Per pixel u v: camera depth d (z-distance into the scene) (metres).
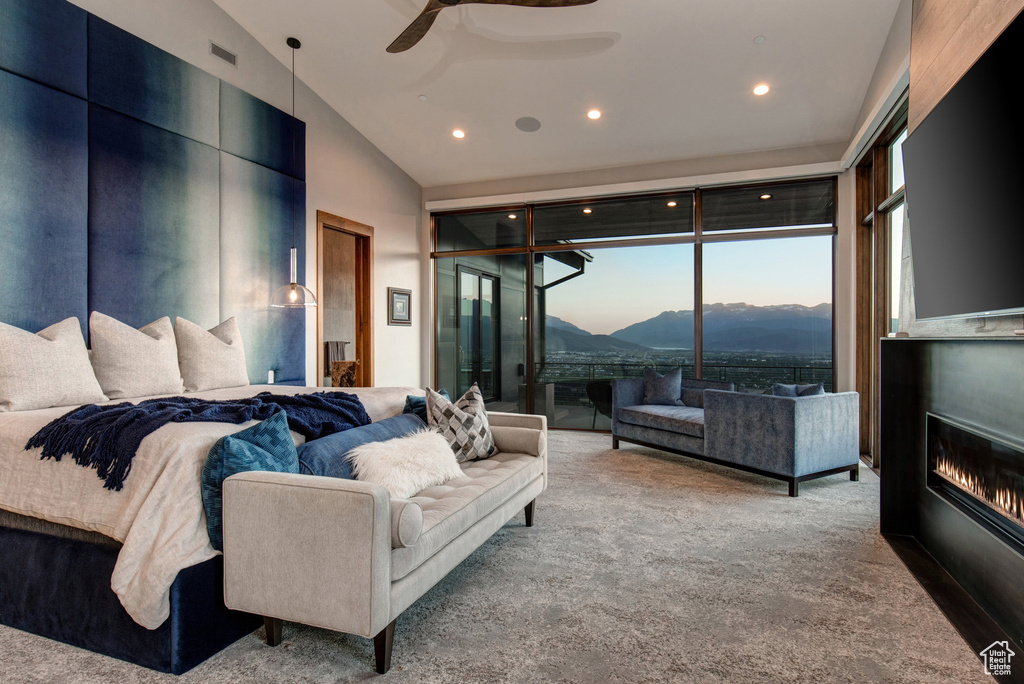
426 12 3.02
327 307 5.50
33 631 1.93
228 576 1.75
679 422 4.44
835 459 3.83
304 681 1.63
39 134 3.03
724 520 3.10
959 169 2.19
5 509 2.04
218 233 4.12
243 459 1.80
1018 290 1.80
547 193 6.23
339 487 1.63
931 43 2.71
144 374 3.15
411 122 5.49
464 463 2.88
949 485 2.48
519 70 4.53
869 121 3.98
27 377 2.53
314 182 5.10
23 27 2.96
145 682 1.63
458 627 1.95
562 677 1.64
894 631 1.91
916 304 2.72
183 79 3.86
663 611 2.06
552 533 2.90
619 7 3.71
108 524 1.79
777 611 2.06
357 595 1.58
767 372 5.57
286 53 4.64
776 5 3.55
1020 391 1.85
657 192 5.90
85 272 3.26
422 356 6.91
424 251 6.91
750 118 4.87
